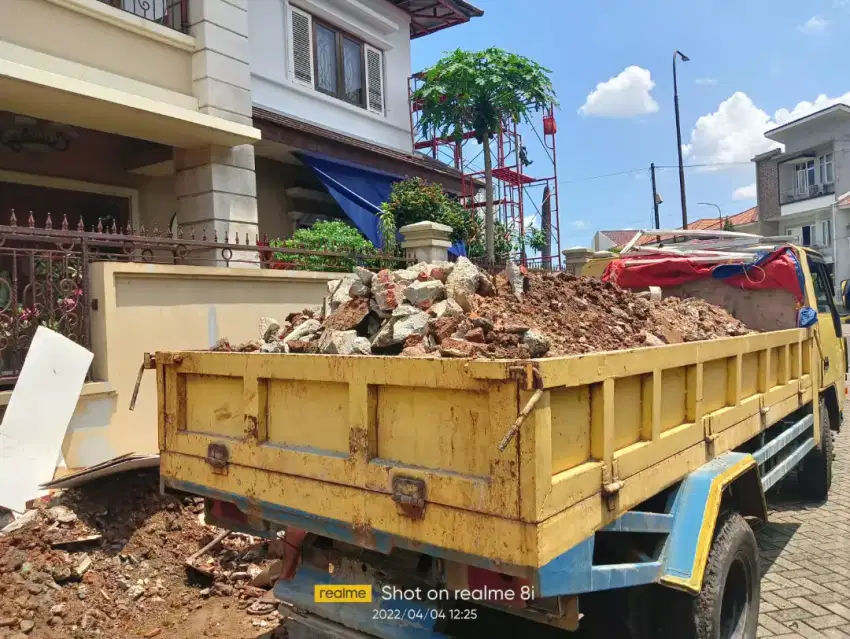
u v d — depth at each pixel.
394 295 3.21
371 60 13.17
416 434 2.21
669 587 2.62
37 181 7.99
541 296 3.57
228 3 8.32
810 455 5.56
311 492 2.48
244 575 4.16
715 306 5.37
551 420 2.03
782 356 4.45
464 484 2.03
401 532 2.20
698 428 3.06
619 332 3.40
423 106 12.62
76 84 6.40
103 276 5.09
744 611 3.20
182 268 5.65
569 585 2.05
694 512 2.79
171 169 9.08
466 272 3.40
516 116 11.80
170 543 4.44
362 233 10.63
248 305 6.32
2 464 4.35
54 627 3.49
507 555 1.93
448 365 2.07
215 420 2.94
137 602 3.87
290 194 11.41
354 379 2.33
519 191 14.27
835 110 30.80
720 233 6.18
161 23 8.16
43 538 4.03
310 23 11.58
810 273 5.52
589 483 2.17
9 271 4.80
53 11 6.63
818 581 4.15
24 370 4.52
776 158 34.66
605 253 6.69
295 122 9.98
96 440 5.04
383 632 2.54
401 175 12.34
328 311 3.73
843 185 31.47
